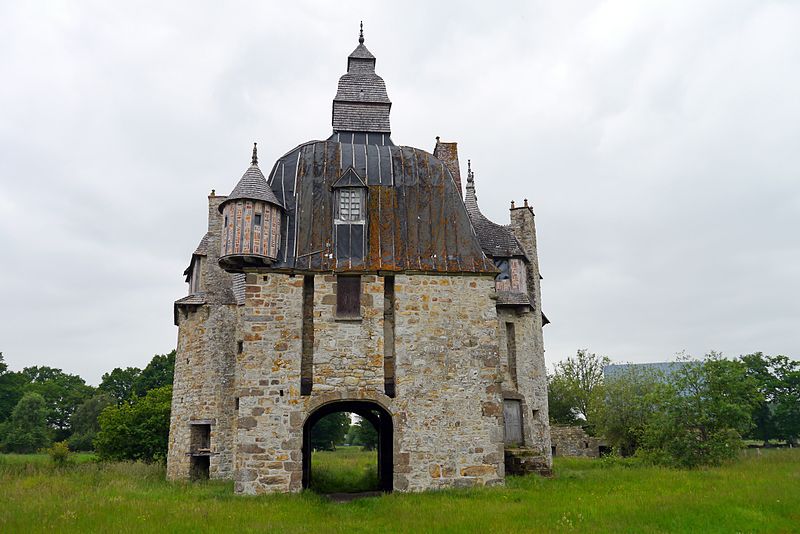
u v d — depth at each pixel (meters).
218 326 26.11
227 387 25.50
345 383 18.88
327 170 21.28
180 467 25.36
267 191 19.91
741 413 25.91
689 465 25.69
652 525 12.54
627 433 36.72
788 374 51.16
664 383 29.23
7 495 17.45
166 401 37.00
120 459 34.53
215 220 27.50
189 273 29.67
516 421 24.56
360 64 27.39
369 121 26.45
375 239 20.19
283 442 18.28
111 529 12.18
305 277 19.78
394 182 21.31
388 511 14.79
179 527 12.46
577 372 61.16
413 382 19.14
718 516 13.37
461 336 19.75
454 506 15.09
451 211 21.17
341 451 59.91
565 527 12.32
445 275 20.12
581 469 26.45
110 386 73.19
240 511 14.56
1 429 63.62
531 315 26.31
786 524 12.71
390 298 20.14
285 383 18.66
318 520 13.65
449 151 27.59
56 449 31.08
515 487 18.80
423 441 18.78
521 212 28.03
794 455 29.77
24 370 87.25
